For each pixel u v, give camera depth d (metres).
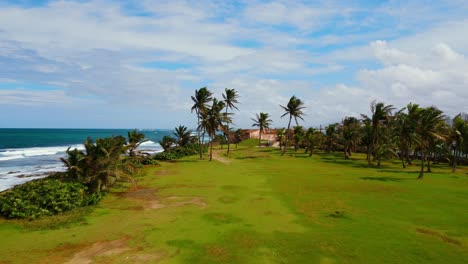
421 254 12.14
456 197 22.98
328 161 52.41
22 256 11.82
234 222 16.25
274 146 90.00
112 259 11.62
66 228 15.05
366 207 19.62
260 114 81.12
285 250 12.45
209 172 36.25
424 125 34.00
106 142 25.56
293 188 26.22
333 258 11.71
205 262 11.35
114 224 15.77
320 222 16.31
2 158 57.62
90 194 21.84
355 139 61.44
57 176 25.34
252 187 26.56
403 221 16.58
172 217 17.12
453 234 14.53
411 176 35.41
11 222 15.78
